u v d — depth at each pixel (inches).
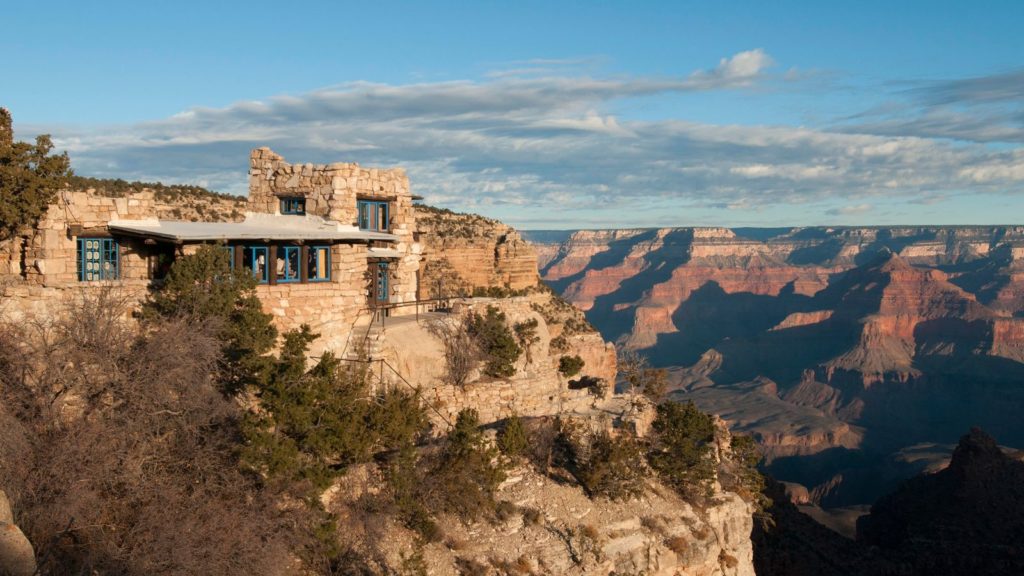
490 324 1535.4
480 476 1150.3
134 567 828.6
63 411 941.8
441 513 1103.0
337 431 1037.2
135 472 909.8
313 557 967.6
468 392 1389.0
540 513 1178.0
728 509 1402.6
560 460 1307.8
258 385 1033.5
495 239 3902.6
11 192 1106.7
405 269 1635.1
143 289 1114.7
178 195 2427.4
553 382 1595.7
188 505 909.2
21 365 925.8
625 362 1798.7
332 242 1293.1
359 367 1238.3
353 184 1502.2
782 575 2027.6
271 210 1536.7
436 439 1221.7
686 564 1273.4
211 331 1055.6
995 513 3302.2
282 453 962.7
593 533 1179.3
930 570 2856.8
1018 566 2839.6
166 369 967.6
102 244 1168.8
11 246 1133.1
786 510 2805.1
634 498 1302.9
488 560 1074.1
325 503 1026.1
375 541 1026.1
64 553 831.1
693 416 1449.3
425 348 1413.6
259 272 1243.2
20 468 837.8
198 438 984.9
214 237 1167.0
